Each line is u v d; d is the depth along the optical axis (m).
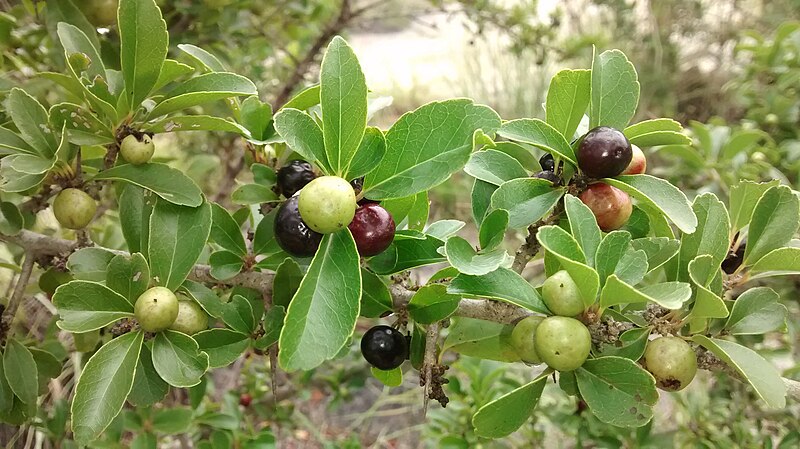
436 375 0.17
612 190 0.17
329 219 0.13
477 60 0.95
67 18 0.25
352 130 0.14
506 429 0.15
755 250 0.17
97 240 0.35
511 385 0.37
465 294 0.15
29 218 0.24
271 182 0.21
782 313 0.17
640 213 0.19
